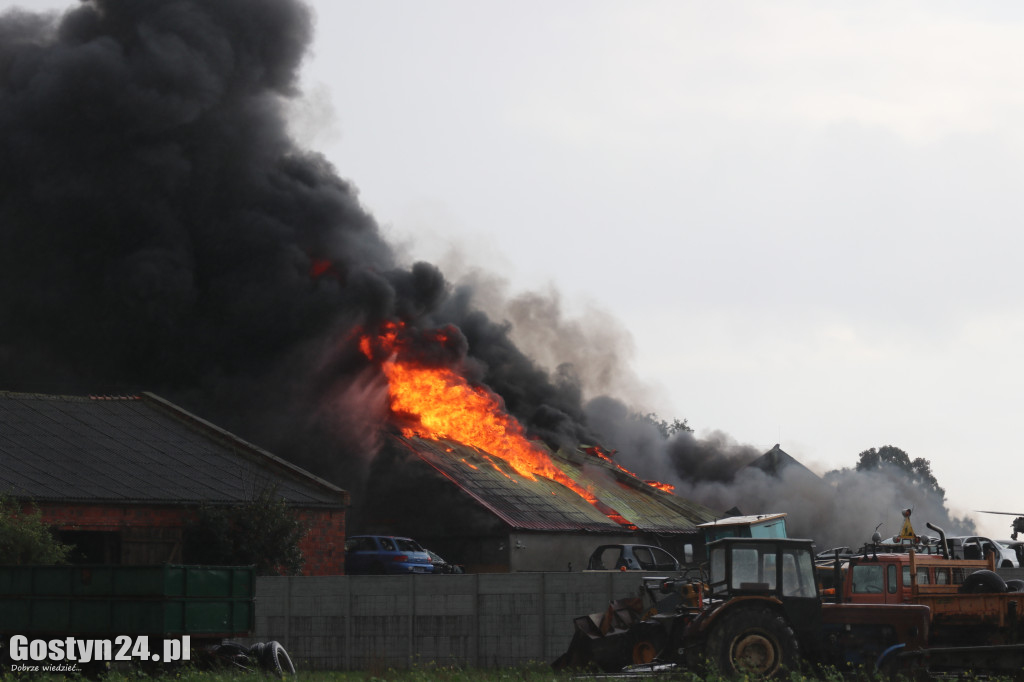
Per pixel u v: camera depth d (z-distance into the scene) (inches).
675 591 1116.5
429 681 1061.8
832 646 979.3
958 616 995.3
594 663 1107.3
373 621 1357.0
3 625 957.8
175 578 928.9
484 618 1317.7
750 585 955.3
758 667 924.6
